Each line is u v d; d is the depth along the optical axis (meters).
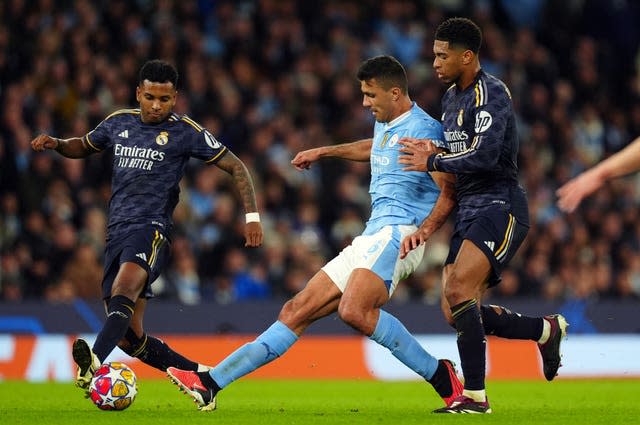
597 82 68.88
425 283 50.88
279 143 56.97
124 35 58.62
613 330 44.25
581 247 56.28
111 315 24.86
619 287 55.44
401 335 24.66
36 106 52.66
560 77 69.19
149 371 41.34
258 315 42.84
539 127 63.50
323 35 63.47
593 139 65.81
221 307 42.62
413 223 25.05
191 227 50.91
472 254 24.22
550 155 63.25
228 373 24.28
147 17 59.81
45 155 50.56
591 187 17.59
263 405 28.39
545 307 44.19
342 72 62.22
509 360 43.41
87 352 23.67
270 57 61.78
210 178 53.31
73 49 56.44
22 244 47.25
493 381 41.47
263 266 50.38
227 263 50.06
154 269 25.98
